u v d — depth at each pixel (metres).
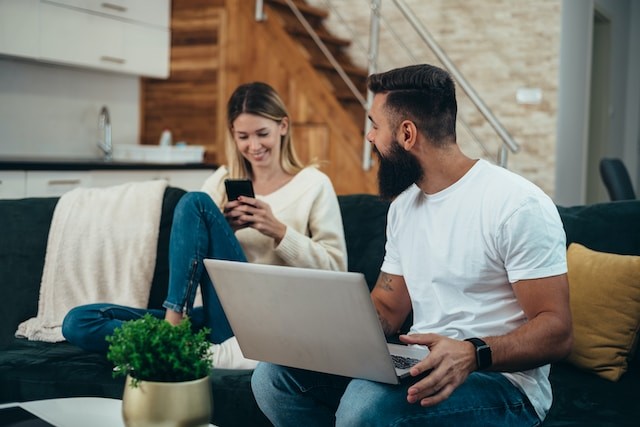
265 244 2.57
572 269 2.26
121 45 4.81
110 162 4.43
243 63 5.39
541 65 5.75
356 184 5.10
